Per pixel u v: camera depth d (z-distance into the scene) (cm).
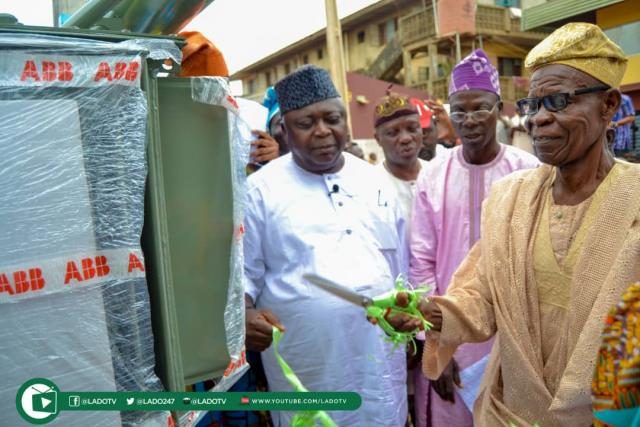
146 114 130
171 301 138
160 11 153
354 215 231
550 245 151
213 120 152
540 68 146
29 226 116
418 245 270
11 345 115
